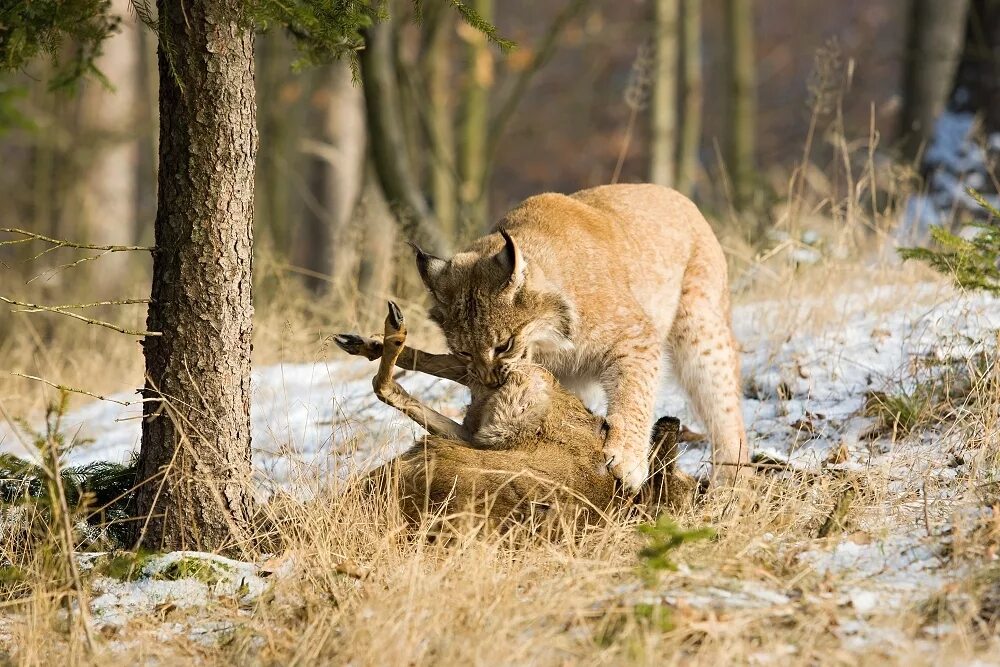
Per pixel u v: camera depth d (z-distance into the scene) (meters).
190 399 9.28
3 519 9.64
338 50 10.54
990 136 18.59
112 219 28.55
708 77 55.81
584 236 10.80
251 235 9.47
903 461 9.92
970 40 19.22
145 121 29.80
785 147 45.03
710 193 31.27
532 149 50.34
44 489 9.32
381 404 13.23
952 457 10.01
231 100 9.14
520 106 51.22
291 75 34.31
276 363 15.52
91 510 9.55
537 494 8.94
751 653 6.82
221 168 9.16
